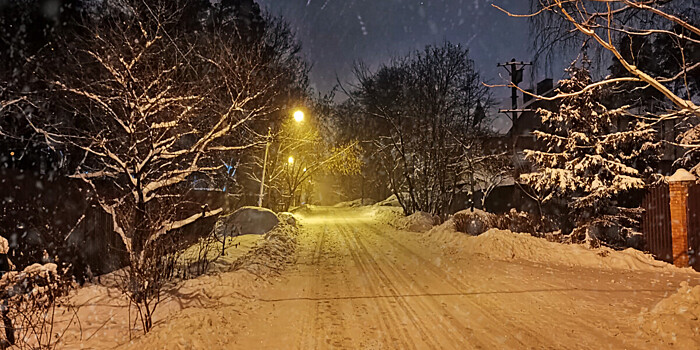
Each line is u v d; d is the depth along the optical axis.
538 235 19.70
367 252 17.45
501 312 8.36
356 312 8.58
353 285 11.17
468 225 22.30
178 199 11.51
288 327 7.66
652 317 7.12
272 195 36.81
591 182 17.50
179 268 11.96
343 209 57.09
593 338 6.78
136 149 9.70
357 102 39.75
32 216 10.29
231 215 23.52
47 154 14.17
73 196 11.46
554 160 18.28
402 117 35.28
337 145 36.78
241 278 10.98
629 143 17.88
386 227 29.36
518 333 7.11
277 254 16.14
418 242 20.48
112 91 10.66
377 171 51.09
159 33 12.97
